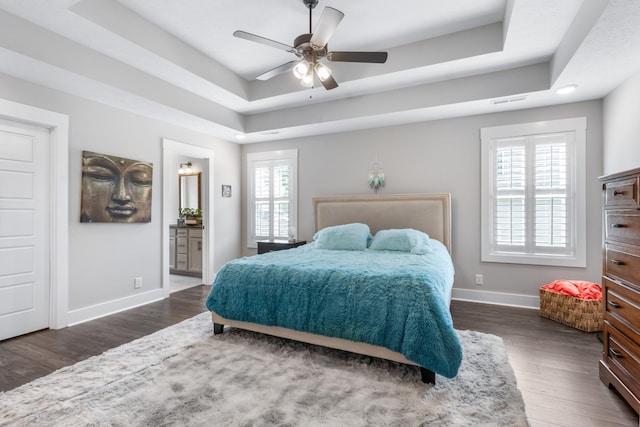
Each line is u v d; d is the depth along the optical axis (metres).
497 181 3.83
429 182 4.16
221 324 2.83
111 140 3.53
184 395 1.88
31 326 2.94
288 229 4.99
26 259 2.92
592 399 1.85
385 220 4.28
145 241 3.95
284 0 2.55
